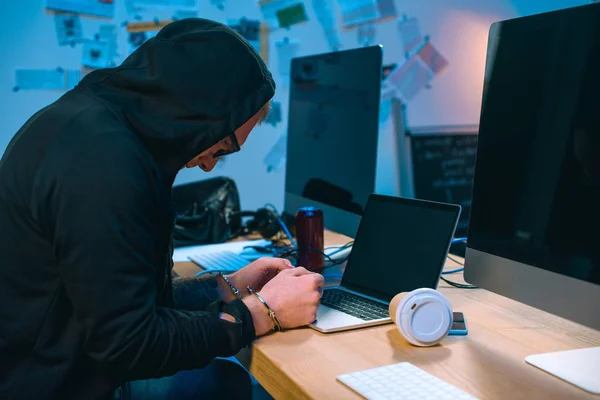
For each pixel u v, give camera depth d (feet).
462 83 10.73
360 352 3.22
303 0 9.25
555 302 3.06
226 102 3.29
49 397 3.14
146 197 3.03
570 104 3.01
